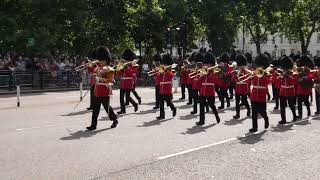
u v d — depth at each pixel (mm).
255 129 13672
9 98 24391
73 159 9812
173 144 11523
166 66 16578
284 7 55125
